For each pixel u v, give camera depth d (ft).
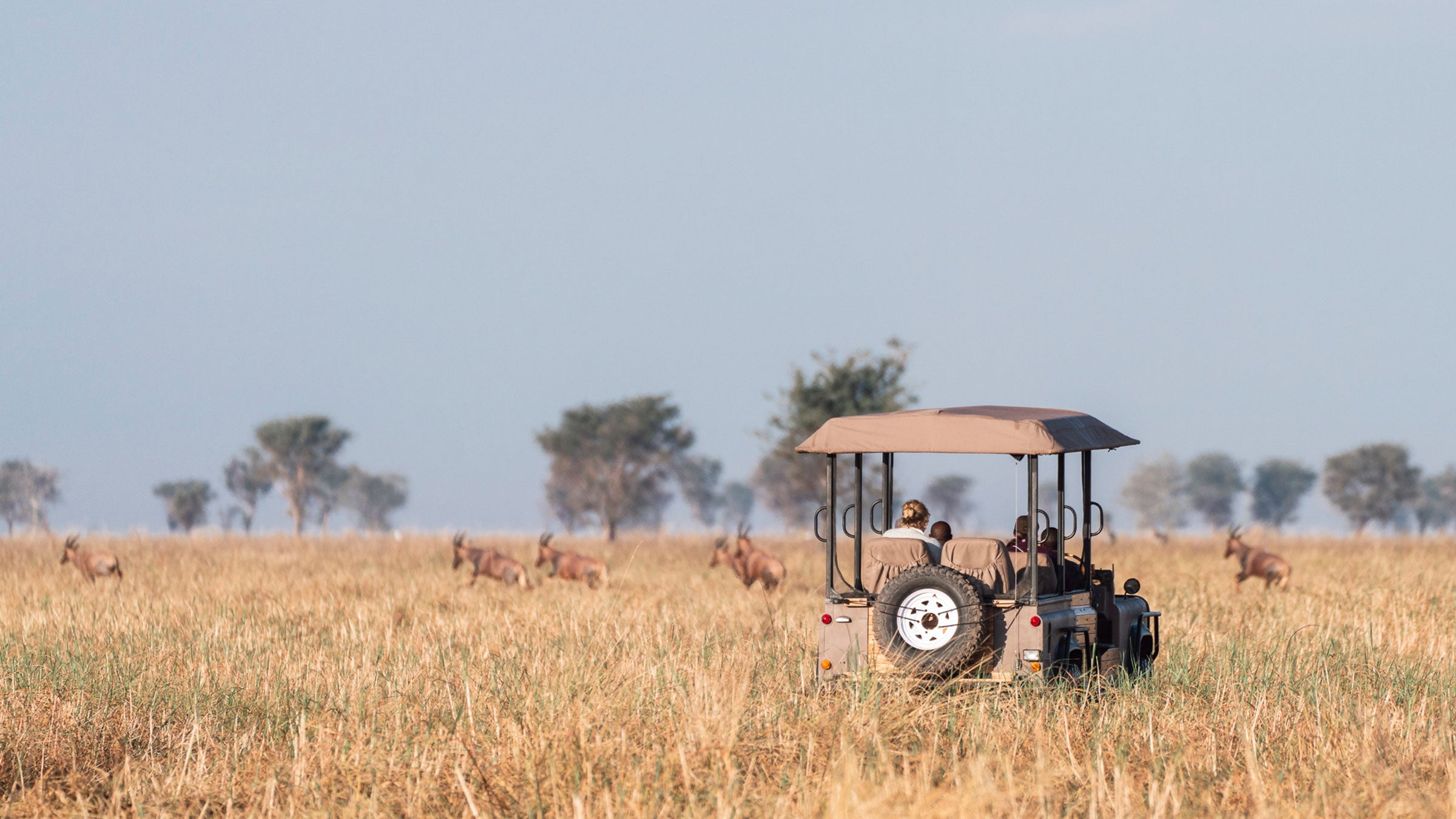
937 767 95.76
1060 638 123.34
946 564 122.01
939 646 115.75
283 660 150.00
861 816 78.69
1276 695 122.72
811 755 95.30
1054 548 130.00
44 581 302.86
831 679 121.90
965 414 119.03
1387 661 144.97
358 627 186.29
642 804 86.28
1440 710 117.80
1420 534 568.41
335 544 507.30
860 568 125.70
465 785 87.10
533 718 107.45
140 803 93.76
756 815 85.35
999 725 106.42
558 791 88.79
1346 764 98.22
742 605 225.76
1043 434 115.24
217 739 115.96
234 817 90.22
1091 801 85.15
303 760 99.35
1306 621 189.37
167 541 508.94
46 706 119.75
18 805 94.07
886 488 138.31
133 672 138.31
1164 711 114.83
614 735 100.48
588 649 150.00
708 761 94.79
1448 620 192.95
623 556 409.28
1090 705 116.06
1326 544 472.44
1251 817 84.94
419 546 481.05
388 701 121.90
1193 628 177.47
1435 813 84.33
